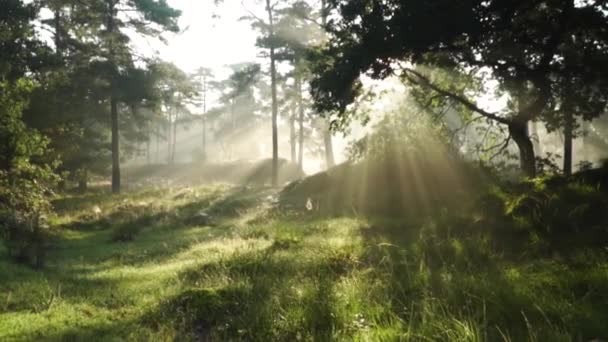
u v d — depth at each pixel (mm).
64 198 23859
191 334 5020
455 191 14641
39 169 15781
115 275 8625
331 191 19328
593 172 9664
